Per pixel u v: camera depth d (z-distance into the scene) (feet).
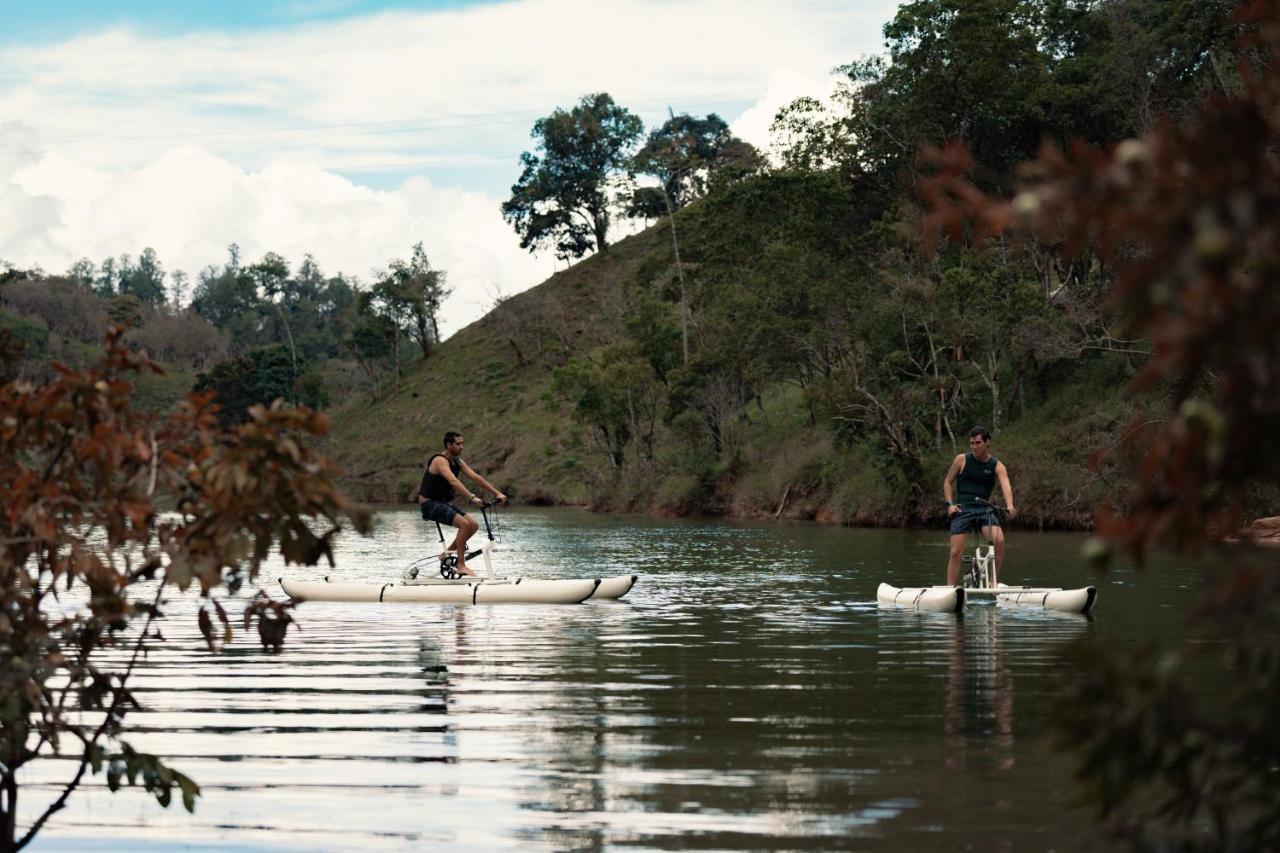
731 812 16.40
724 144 351.87
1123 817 14.79
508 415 257.75
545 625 37.68
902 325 124.77
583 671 28.40
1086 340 110.73
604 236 325.01
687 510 150.71
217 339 460.14
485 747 20.31
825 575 57.26
